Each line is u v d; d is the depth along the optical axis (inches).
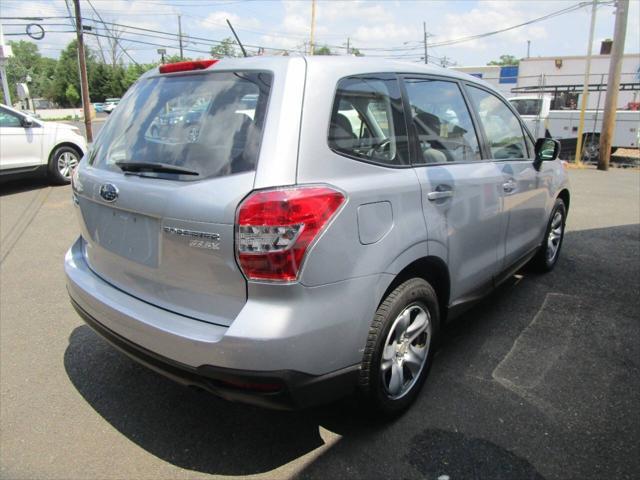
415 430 107.5
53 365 135.3
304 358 85.2
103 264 111.6
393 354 105.2
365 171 97.0
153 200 93.0
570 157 696.4
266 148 86.2
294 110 89.3
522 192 156.4
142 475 96.2
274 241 81.8
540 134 701.3
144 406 117.7
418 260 108.0
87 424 111.3
